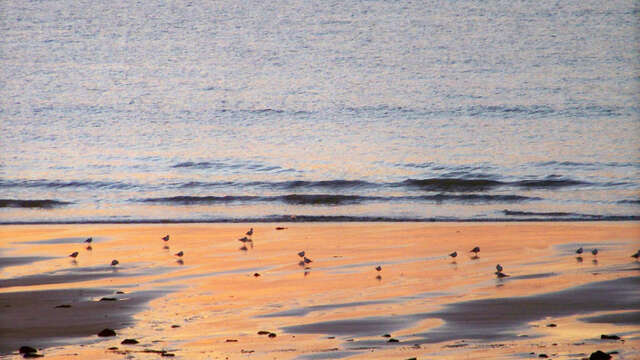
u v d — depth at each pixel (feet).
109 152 471.21
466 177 399.85
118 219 326.44
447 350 158.20
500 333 170.09
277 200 361.30
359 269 235.20
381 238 281.74
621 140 477.36
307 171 419.54
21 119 565.94
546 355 152.76
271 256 254.88
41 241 283.59
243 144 489.26
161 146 486.79
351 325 178.29
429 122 540.11
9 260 252.83
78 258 255.29
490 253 254.47
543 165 422.41
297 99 616.39
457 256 251.39
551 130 509.76
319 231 296.71
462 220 315.99
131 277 228.22
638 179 388.37
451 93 621.31
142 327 179.11
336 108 585.63
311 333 172.96
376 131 517.55
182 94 642.22
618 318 179.83
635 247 259.39
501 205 346.13
